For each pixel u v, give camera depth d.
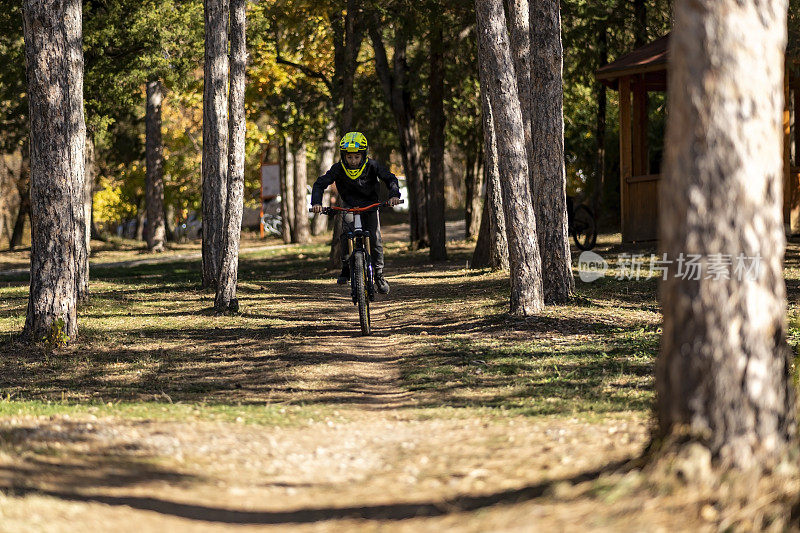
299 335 11.84
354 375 8.95
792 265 15.80
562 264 12.77
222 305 14.59
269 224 56.62
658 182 19.75
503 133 11.84
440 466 4.89
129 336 11.98
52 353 10.72
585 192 33.75
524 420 6.15
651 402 6.76
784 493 3.45
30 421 5.87
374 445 5.62
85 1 31.20
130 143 44.06
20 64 29.64
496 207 18.92
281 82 30.98
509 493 4.02
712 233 3.62
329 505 4.19
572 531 3.29
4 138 36.47
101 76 30.53
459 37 23.78
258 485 4.64
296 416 6.67
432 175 25.34
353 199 10.92
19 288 20.59
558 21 12.58
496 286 15.98
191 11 31.20
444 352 9.97
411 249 31.02
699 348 3.67
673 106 3.73
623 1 24.48
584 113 32.03
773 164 3.68
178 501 4.21
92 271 27.42
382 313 14.52
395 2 22.56
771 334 3.70
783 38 3.72
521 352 9.70
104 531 3.62
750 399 3.64
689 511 3.40
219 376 9.05
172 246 44.69
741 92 3.58
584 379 8.04
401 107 29.28
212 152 18.19
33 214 11.14
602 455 4.60
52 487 4.27
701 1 3.61
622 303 12.95
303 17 25.81
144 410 6.73
